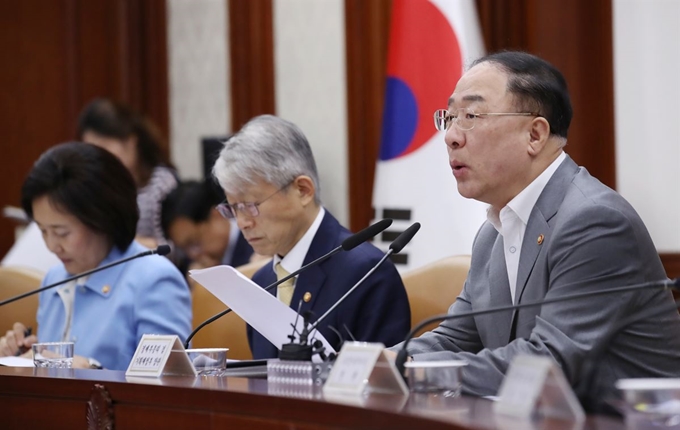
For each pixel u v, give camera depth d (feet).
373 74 37.58
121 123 34.47
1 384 16.88
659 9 29.81
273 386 14.11
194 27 42.55
